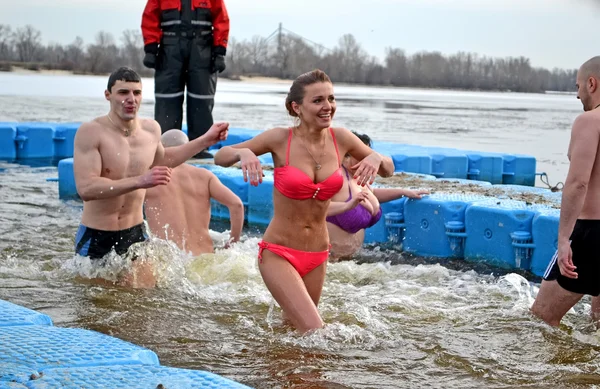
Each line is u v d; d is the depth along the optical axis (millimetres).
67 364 3174
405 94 48469
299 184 4434
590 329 4766
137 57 58844
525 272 6387
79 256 5848
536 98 47594
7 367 3113
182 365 3947
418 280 6012
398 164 10953
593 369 4066
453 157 11219
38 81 43312
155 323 4668
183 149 6004
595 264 4504
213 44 11398
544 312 4805
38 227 7574
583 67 4543
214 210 8812
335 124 19406
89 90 32812
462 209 6918
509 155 11406
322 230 4633
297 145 4547
